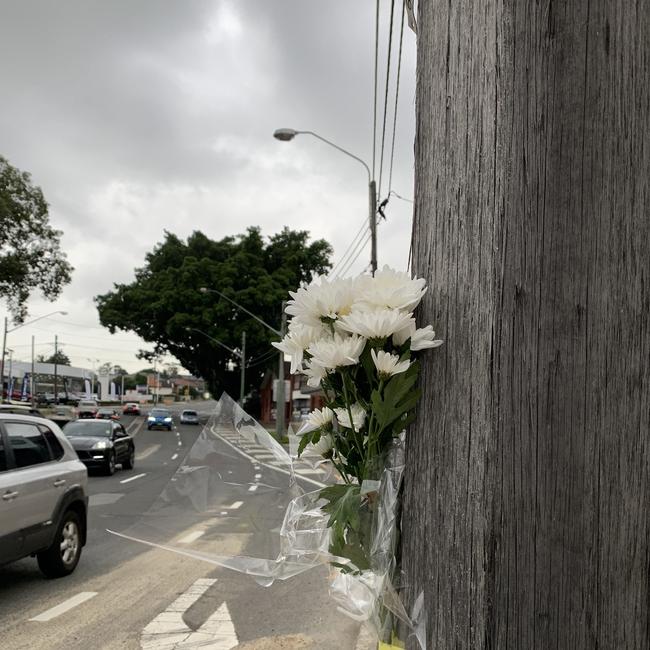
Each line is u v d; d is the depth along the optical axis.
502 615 1.07
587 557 1.08
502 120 1.17
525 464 1.10
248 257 46.81
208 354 50.41
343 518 1.31
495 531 1.09
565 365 1.11
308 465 1.59
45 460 6.42
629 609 1.07
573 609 1.07
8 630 4.77
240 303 44.91
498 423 1.11
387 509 1.29
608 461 1.10
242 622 3.93
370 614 1.36
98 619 4.95
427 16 1.37
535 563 1.08
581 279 1.13
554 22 1.18
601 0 1.18
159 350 51.31
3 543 5.39
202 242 48.41
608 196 1.14
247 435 1.56
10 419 6.07
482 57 1.21
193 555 1.38
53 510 6.24
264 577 1.45
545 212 1.14
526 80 1.17
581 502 1.09
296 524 1.44
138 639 4.37
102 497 12.77
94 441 17.42
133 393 113.94
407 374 1.23
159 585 5.88
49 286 30.41
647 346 1.12
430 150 1.33
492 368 1.12
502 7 1.19
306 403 46.62
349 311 1.37
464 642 1.11
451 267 1.24
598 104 1.16
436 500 1.21
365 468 1.31
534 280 1.13
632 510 1.09
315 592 3.80
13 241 28.62
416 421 1.28
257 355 49.03
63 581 6.25
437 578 1.19
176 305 45.75
